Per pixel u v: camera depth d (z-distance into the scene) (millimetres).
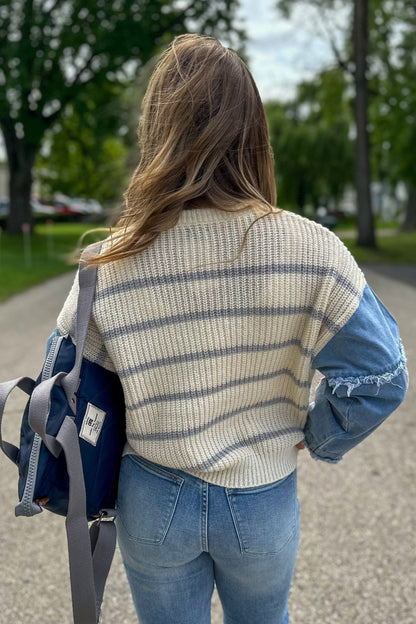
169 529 1247
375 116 23125
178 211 1153
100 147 25688
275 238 1157
